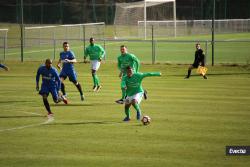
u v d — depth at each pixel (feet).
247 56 357.20
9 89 218.18
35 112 165.07
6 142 124.98
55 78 157.89
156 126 141.69
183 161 108.47
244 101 183.21
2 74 273.54
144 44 478.59
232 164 106.42
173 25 570.05
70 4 613.93
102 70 285.02
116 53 389.19
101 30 531.91
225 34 574.56
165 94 200.34
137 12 588.91
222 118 152.25
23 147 120.26
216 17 608.60
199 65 250.98
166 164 106.42
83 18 616.39
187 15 626.23
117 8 581.12
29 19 610.65
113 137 129.08
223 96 195.11
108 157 111.55
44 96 156.76
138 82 147.74
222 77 254.88
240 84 230.68
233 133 132.87
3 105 178.50
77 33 521.24
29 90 215.31
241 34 570.46
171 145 121.08
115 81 245.24
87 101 185.98
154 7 630.74
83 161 108.78
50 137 129.70
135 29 565.12
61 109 169.27
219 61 326.44
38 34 506.89
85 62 307.78
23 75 269.23
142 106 173.68
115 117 155.02
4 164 107.14
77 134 132.57
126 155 112.98
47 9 608.60
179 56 368.68
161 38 519.60
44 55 371.76
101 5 616.39
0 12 621.72
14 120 151.84
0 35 525.34
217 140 125.49
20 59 340.18
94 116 156.66
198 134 131.85
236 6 611.06
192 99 188.03
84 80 248.93
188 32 573.33
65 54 188.55
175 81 241.76
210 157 111.24
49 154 114.21
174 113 160.66
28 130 137.90
